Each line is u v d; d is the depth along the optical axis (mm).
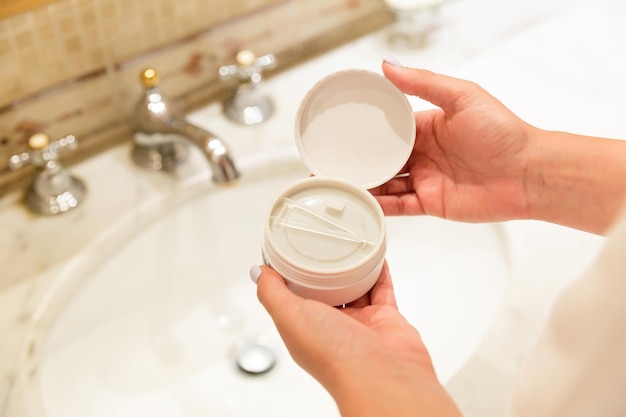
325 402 701
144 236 733
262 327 793
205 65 816
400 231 808
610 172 545
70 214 712
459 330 697
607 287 323
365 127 580
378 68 882
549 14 982
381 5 945
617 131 794
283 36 867
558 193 571
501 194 601
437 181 634
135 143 763
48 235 693
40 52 675
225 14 792
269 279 475
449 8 976
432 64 888
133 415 675
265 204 813
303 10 861
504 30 944
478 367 598
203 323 778
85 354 681
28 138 713
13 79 673
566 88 850
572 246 688
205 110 830
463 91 567
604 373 340
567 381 352
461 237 766
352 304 536
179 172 755
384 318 491
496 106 567
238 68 771
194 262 789
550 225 708
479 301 705
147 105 701
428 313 742
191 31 775
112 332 718
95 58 717
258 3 811
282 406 711
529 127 571
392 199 651
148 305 756
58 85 708
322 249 493
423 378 420
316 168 577
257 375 749
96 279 697
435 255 783
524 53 900
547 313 634
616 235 319
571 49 907
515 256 683
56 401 612
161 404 699
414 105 814
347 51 911
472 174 611
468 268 747
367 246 495
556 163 561
